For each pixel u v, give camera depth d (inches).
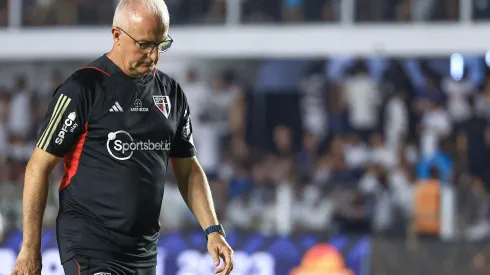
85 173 481.4
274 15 1726.1
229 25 1723.7
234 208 1391.5
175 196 1285.7
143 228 492.1
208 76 1768.0
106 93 477.4
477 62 1665.8
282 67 1743.4
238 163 1626.5
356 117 1637.6
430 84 1654.8
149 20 460.1
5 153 1691.7
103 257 482.9
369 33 1657.2
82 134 479.8
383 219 1392.7
